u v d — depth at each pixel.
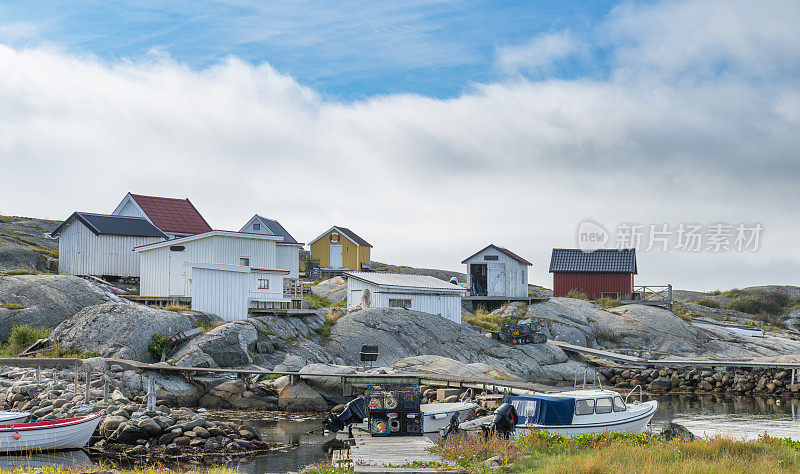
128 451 24.08
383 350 46.78
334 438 27.33
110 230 56.06
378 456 19.33
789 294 100.75
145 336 38.44
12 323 40.44
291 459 23.64
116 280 56.06
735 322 81.06
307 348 44.00
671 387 48.97
